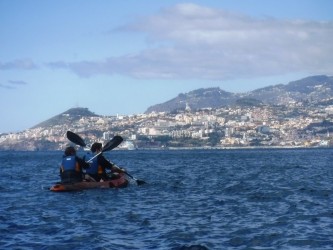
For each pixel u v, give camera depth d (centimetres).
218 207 2161
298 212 1980
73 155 2784
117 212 2028
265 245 1434
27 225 1741
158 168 5478
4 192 2861
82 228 1686
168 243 1454
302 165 6056
